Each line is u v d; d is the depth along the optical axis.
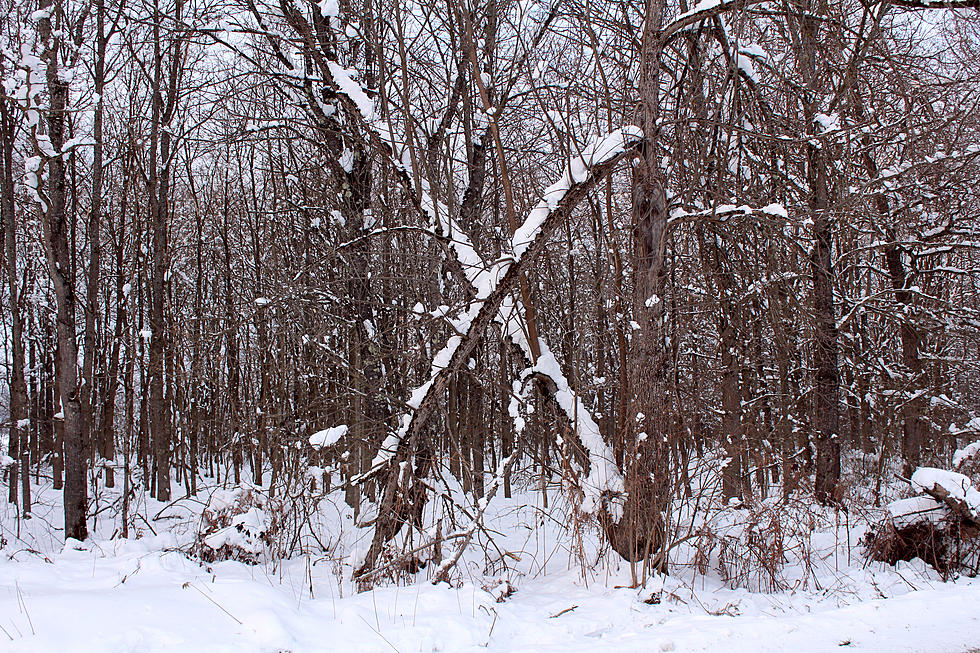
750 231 9.18
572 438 8.12
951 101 11.39
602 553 7.84
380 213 11.67
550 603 6.76
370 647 4.99
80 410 10.03
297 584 7.47
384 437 10.59
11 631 4.53
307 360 13.46
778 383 13.80
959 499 7.95
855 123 10.58
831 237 12.45
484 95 9.02
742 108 9.36
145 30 12.27
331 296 11.68
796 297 10.05
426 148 10.46
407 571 7.76
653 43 8.12
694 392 8.59
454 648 5.14
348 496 12.27
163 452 14.35
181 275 17.62
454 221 8.93
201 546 8.59
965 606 6.19
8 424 12.16
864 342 15.21
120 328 13.15
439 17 10.21
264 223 16.19
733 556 7.78
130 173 13.60
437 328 10.62
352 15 10.12
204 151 14.48
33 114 9.29
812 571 7.80
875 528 8.55
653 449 7.50
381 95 9.22
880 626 5.68
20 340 12.35
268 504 9.23
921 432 14.70
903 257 15.38
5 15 9.50
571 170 8.14
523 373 8.51
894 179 11.70
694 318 10.28
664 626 5.88
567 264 14.44
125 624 4.77
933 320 13.45
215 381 17.17
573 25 10.06
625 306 8.84
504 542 10.27
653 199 8.05
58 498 14.34
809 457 12.23
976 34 11.92
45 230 9.71
